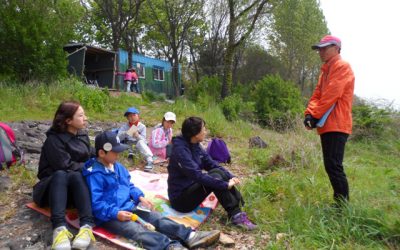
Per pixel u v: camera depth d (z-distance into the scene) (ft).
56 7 55.67
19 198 13.67
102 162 11.76
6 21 40.73
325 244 11.18
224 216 13.47
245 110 46.42
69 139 12.17
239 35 94.17
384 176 19.69
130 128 20.10
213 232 11.23
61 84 42.04
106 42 104.22
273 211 13.55
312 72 125.18
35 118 31.01
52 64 43.37
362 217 12.28
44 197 11.75
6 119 28.91
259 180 16.01
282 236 11.76
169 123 21.40
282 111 47.78
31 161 17.89
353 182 17.81
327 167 13.39
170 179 13.26
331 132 13.08
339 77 12.87
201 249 11.08
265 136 31.30
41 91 38.96
